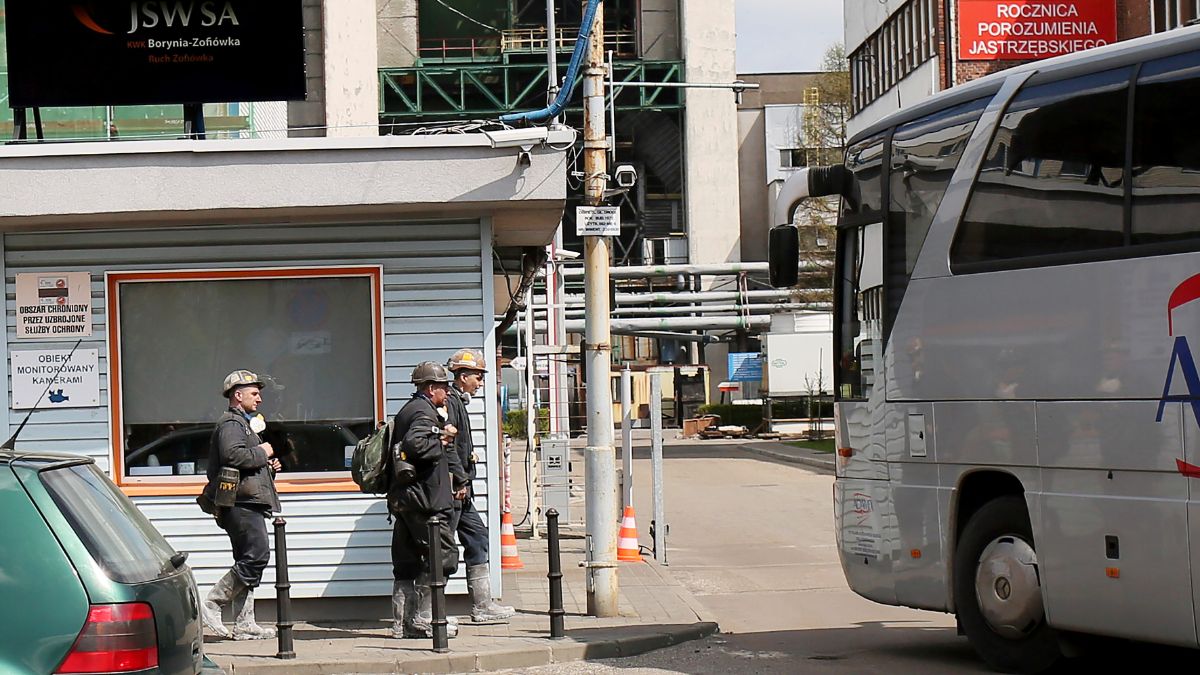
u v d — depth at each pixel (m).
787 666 10.03
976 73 33.19
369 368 12.41
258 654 10.24
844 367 10.92
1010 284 9.12
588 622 12.01
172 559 6.07
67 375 12.33
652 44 62.00
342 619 12.24
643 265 60.38
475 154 11.67
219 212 11.77
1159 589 7.96
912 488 9.96
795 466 37.62
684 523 22.73
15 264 12.35
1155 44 8.37
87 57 12.96
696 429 58.78
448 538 10.79
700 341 54.16
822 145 47.84
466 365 11.66
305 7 30.94
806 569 16.92
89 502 5.76
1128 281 8.26
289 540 12.23
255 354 12.43
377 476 10.70
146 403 12.41
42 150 11.51
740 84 32.72
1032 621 9.10
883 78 38.94
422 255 12.38
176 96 12.98
